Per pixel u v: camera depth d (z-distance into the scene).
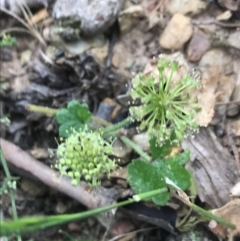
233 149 0.08
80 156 0.07
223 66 0.08
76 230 0.08
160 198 0.07
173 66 0.07
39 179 0.08
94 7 0.08
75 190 0.08
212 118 0.08
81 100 0.09
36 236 0.08
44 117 0.09
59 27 0.09
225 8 0.09
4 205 0.09
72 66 0.09
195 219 0.08
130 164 0.07
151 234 0.08
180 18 0.09
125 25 0.09
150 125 0.07
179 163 0.07
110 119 0.09
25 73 0.09
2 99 0.09
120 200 0.08
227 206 0.07
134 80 0.07
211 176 0.08
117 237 0.08
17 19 0.10
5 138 0.09
